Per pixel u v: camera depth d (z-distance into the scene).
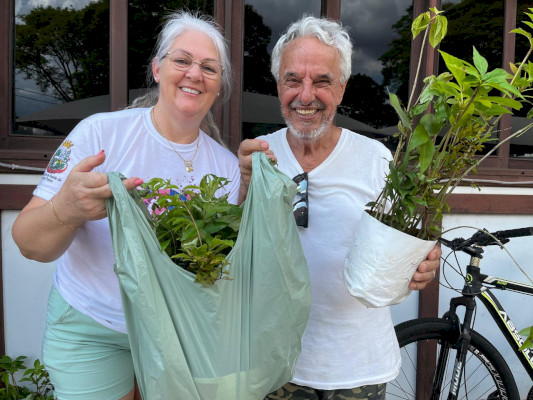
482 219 2.62
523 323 2.76
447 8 2.64
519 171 2.62
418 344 2.58
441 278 2.62
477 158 2.67
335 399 1.47
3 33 2.17
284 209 1.04
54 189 1.13
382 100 2.69
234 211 1.08
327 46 1.31
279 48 1.37
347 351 1.42
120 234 0.95
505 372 2.18
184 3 2.35
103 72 2.35
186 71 1.18
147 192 1.05
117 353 1.27
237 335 1.01
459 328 2.06
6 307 2.19
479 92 1.00
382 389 1.51
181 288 0.95
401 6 2.63
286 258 1.02
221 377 0.98
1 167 2.11
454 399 2.06
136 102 1.48
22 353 2.23
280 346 1.04
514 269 2.70
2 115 2.19
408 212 1.14
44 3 2.25
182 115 1.21
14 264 2.19
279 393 1.49
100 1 2.30
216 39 1.24
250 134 2.50
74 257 1.22
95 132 1.19
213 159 1.34
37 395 2.17
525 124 2.76
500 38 2.71
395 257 1.13
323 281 1.42
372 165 1.44
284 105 1.37
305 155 1.46
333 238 1.41
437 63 2.61
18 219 1.11
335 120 2.67
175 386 0.93
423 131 1.05
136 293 0.91
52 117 2.32
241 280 1.02
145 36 2.34
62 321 1.23
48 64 2.29
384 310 1.51
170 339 0.92
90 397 1.24
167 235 1.00
